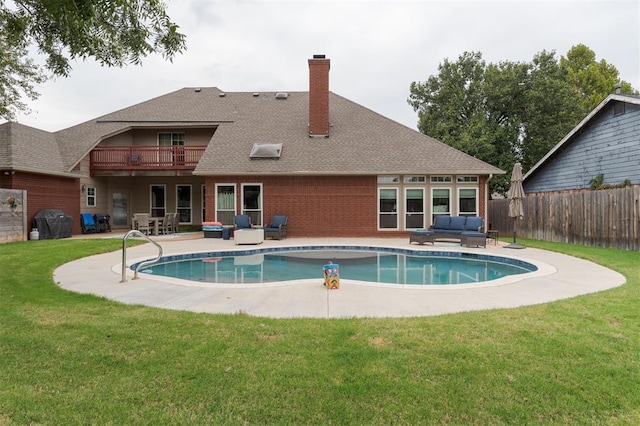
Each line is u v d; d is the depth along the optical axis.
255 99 21.45
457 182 15.84
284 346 3.46
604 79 33.75
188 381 2.86
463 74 25.48
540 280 6.93
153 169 17.86
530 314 4.47
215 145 17.28
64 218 14.96
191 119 19.17
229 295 5.75
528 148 23.92
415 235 13.30
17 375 2.95
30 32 5.58
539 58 23.30
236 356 3.26
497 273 9.30
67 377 2.93
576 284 6.56
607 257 9.48
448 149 16.56
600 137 16.02
